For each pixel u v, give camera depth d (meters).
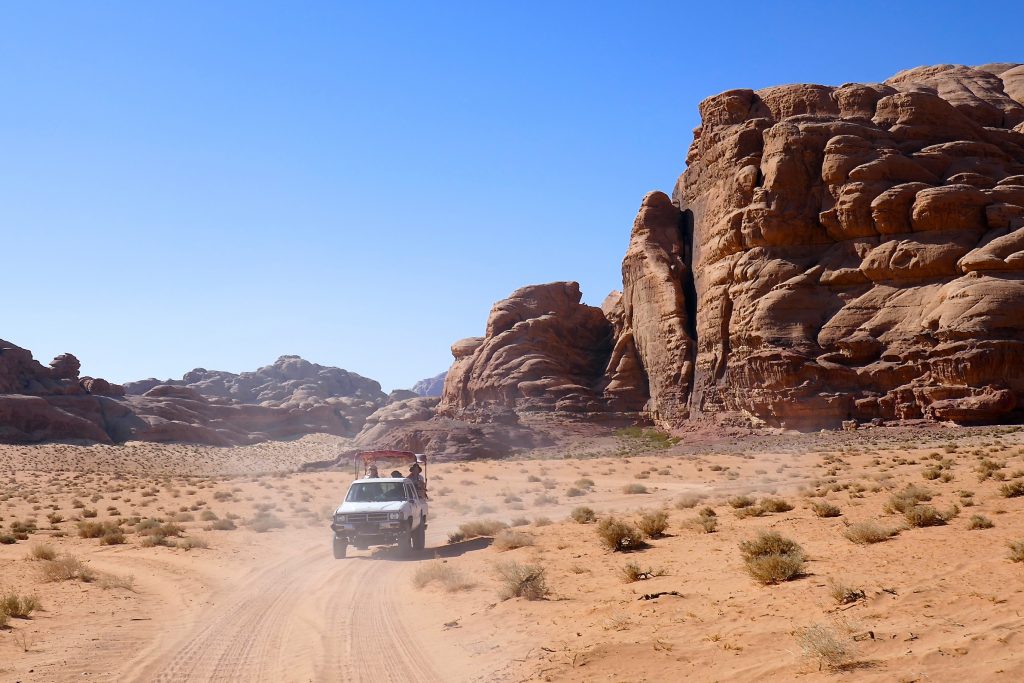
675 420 89.88
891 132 82.12
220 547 21.80
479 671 8.16
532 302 119.75
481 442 91.56
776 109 89.69
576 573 13.84
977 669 6.10
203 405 148.12
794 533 15.64
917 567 10.52
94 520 32.62
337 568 17.41
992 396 62.59
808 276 77.31
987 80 98.69
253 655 9.45
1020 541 10.31
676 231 103.31
